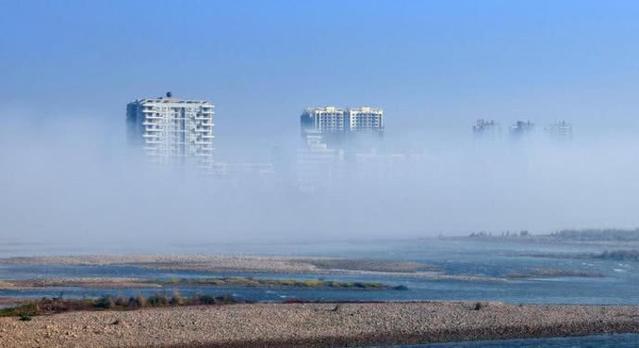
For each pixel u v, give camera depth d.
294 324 138.12
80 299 165.75
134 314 141.25
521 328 144.25
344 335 133.50
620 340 138.50
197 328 132.38
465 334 138.62
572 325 147.62
